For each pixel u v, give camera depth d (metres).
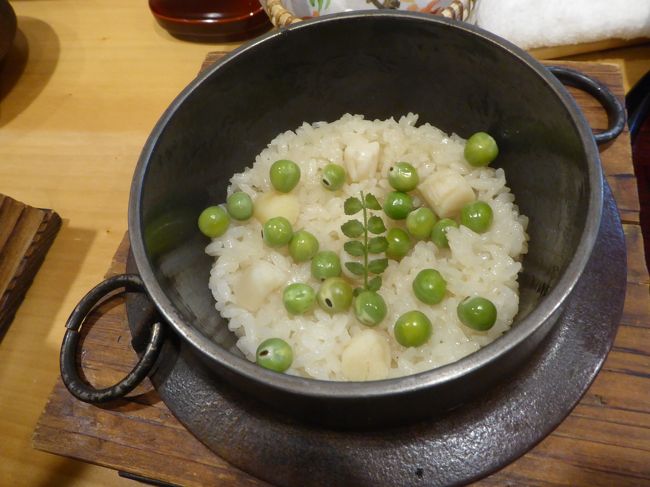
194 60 0.24
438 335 0.14
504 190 0.17
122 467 0.14
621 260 0.14
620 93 0.18
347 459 0.12
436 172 0.17
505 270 0.15
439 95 0.17
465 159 0.17
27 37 0.27
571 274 0.10
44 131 0.23
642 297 0.14
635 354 0.13
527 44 0.21
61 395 0.14
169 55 0.25
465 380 0.10
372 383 0.10
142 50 0.25
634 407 0.13
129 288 0.15
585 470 0.12
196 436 0.13
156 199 0.14
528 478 0.12
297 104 0.18
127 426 0.14
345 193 0.18
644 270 0.15
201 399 0.13
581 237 0.10
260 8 0.23
